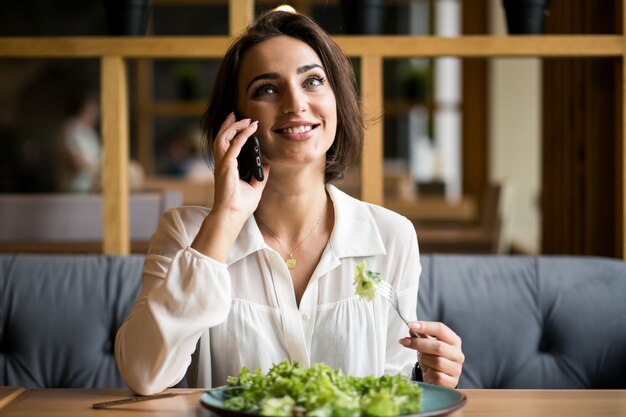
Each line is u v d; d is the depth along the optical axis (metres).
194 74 8.06
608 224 2.97
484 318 2.32
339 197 1.92
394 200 5.56
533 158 8.07
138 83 8.08
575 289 2.35
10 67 8.72
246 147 1.73
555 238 3.53
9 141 8.76
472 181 8.16
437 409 1.34
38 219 2.91
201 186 5.79
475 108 8.13
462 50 2.66
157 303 1.58
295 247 1.88
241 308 1.82
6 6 8.63
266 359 1.80
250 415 1.25
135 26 2.68
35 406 1.50
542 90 3.76
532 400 1.54
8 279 2.35
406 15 8.38
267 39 1.83
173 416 1.42
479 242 4.62
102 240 2.93
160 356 1.58
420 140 8.43
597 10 2.94
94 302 2.33
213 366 1.83
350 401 1.26
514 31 2.71
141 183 5.84
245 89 1.83
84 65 8.76
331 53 1.88
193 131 8.37
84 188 7.44
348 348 1.82
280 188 1.85
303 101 1.78
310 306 1.83
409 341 1.65
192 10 8.37
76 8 8.68
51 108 8.77
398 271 1.92
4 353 2.31
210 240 1.63
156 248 1.86
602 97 2.95
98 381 2.28
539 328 2.33
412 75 8.12
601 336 2.30
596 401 1.54
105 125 2.68
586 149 3.00
